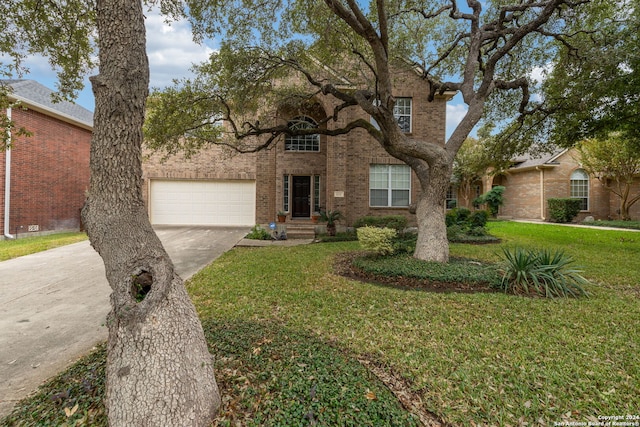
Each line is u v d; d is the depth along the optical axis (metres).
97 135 2.22
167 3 5.20
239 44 6.96
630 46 6.68
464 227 11.79
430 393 2.54
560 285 4.96
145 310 2.03
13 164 10.68
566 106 7.84
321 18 6.15
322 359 2.83
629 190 17.84
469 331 3.62
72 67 5.84
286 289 5.23
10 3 4.87
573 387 2.59
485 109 9.39
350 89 11.40
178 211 15.48
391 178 12.77
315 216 13.26
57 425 2.04
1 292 5.30
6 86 6.48
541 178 18.86
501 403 2.42
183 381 2.04
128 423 1.88
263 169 12.34
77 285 5.70
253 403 2.20
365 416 2.11
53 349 3.34
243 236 12.08
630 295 5.01
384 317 4.03
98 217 2.18
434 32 8.46
